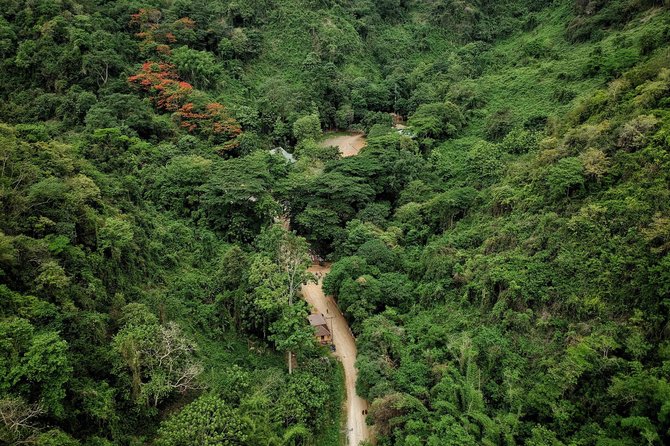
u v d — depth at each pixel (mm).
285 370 41812
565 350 31844
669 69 43312
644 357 28312
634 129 38719
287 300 41969
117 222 38375
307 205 64750
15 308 26984
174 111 78438
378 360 40312
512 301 37844
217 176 62125
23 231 31812
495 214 50938
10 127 43375
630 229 33688
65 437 23719
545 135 62094
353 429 38188
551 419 29750
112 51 79875
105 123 65312
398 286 49875
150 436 30266
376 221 62125
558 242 38312
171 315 39312
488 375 34594
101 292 33781
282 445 31641
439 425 31656
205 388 34094
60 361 24234
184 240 52625
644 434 24094
